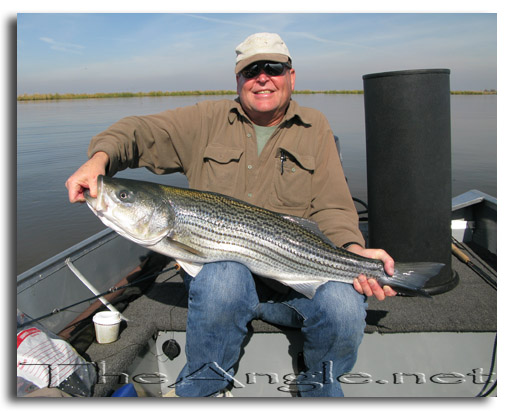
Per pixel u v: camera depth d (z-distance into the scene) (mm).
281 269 2641
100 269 3422
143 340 2754
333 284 2506
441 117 3213
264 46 2795
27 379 2150
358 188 9758
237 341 2490
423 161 3234
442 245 3387
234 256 2578
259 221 2609
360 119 20484
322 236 2682
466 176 10742
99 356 2553
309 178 2963
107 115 21984
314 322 2408
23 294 2547
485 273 3711
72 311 2973
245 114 2961
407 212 3318
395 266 2705
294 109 2939
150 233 2494
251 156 2957
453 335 2826
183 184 9844
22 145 14523
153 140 2871
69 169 11234
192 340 2373
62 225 8172
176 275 3873
